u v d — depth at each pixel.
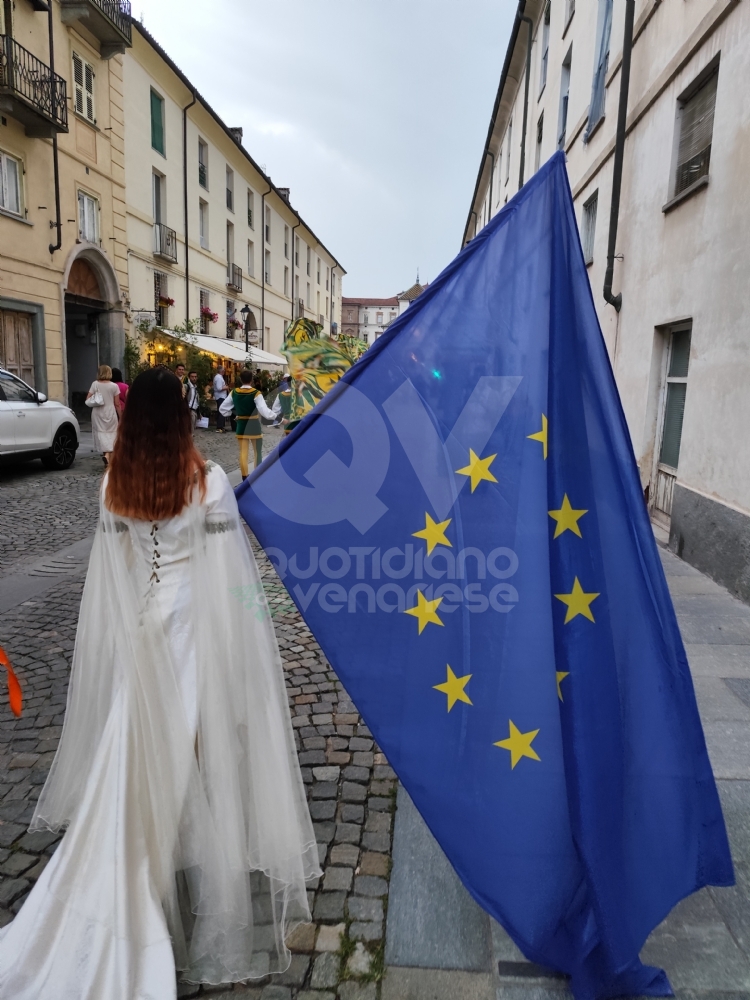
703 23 6.19
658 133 7.52
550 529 1.81
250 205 32.25
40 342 15.19
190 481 1.82
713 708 3.34
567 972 1.74
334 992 1.77
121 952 1.61
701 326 6.15
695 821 1.85
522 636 1.79
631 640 1.85
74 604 4.80
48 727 3.11
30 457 10.38
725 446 5.55
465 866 1.78
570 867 1.74
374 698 1.85
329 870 2.22
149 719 1.78
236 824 1.83
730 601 5.05
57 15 15.15
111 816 1.71
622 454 1.87
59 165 15.52
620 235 8.95
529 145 17.53
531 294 1.89
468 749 1.80
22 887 2.11
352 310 91.81
